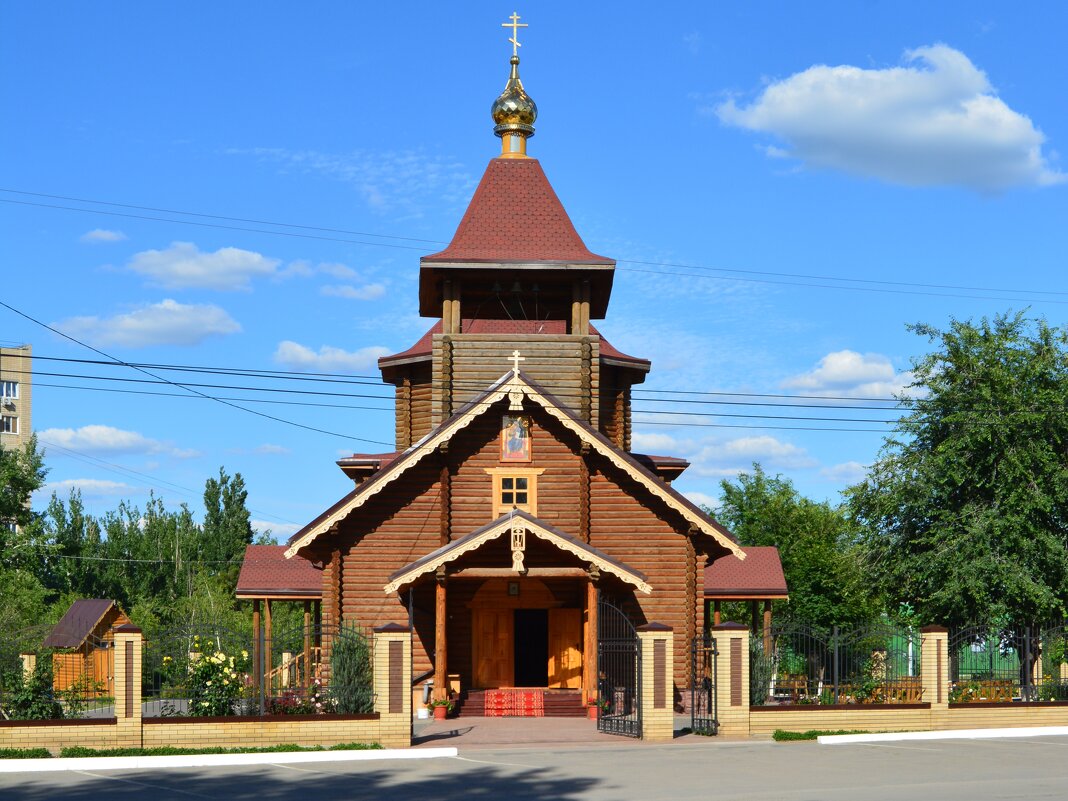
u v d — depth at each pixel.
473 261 36.56
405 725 26.56
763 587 39.16
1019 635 35.41
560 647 34.78
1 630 40.03
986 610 35.44
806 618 48.19
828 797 19.28
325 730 26.45
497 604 35.06
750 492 65.38
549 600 34.97
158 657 28.88
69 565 75.88
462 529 34.44
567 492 34.81
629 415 41.50
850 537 44.28
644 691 27.59
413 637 34.50
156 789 21.23
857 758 24.31
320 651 33.88
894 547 38.72
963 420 37.16
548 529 31.89
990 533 35.62
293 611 63.62
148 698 28.23
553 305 41.53
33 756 24.72
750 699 29.44
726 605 59.12
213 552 79.69
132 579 78.19
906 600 40.12
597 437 34.31
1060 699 31.41
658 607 34.50
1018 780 21.22
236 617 60.97
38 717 26.66
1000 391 37.06
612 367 40.50
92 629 44.19
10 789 21.47
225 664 27.70
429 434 34.19
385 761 24.81
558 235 38.34
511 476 34.78
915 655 34.16
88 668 41.00
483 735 28.66
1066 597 35.81
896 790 20.03
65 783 22.12
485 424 34.97
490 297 40.56
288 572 39.41
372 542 34.41
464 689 34.41
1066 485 35.72
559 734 28.78
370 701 27.66
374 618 34.19
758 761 23.88
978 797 19.25
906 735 27.98
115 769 23.95
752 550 41.06
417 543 34.47
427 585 34.84
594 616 32.41
